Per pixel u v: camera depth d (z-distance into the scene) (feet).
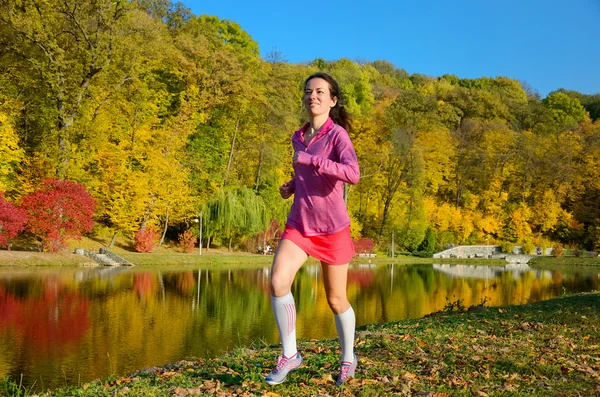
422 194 192.75
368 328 27.53
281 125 151.23
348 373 12.25
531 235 201.98
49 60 99.81
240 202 130.21
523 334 22.40
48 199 92.99
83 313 44.52
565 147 218.38
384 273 110.32
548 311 31.24
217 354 31.42
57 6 97.76
